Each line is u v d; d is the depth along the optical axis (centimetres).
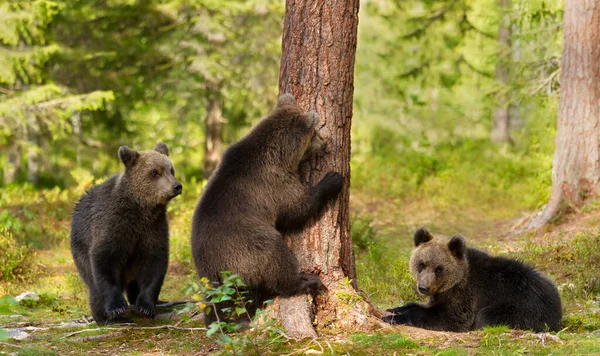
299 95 864
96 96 2259
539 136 2188
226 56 2656
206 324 870
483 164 2681
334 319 837
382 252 1386
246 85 2761
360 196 2344
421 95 4106
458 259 892
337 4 849
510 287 878
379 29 3744
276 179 836
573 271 1195
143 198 997
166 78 2683
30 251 1528
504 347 761
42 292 1269
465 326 892
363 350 753
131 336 916
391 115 3662
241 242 819
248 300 829
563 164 1642
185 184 2617
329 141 859
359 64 3756
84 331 936
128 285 1091
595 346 752
